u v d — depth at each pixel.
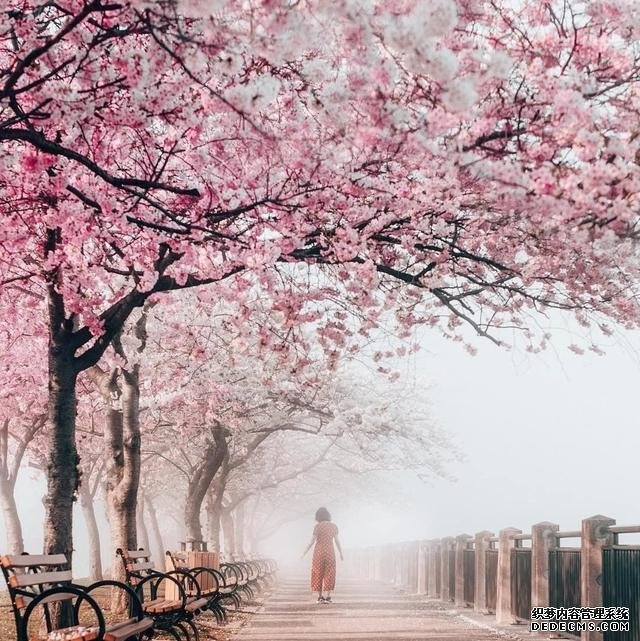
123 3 6.23
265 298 14.30
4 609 17.47
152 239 10.53
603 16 7.15
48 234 11.13
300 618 17.08
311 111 8.46
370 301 11.24
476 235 10.63
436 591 25.52
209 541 29.94
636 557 10.57
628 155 6.96
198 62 6.22
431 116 6.71
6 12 7.50
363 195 9.23
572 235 7.67
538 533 14.26
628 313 11.08
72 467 11.33
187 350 20.55
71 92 7.32
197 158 8.84
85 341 11.48
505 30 7.62
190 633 13.48
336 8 5.70
